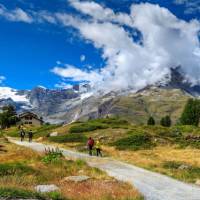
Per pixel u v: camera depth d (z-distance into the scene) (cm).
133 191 2647
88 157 5309
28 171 3297
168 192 2920
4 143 6456
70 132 9481
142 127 9569
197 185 3372
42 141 8588
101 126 9625
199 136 8269
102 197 2381
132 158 5412
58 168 3659
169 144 7550
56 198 2114
